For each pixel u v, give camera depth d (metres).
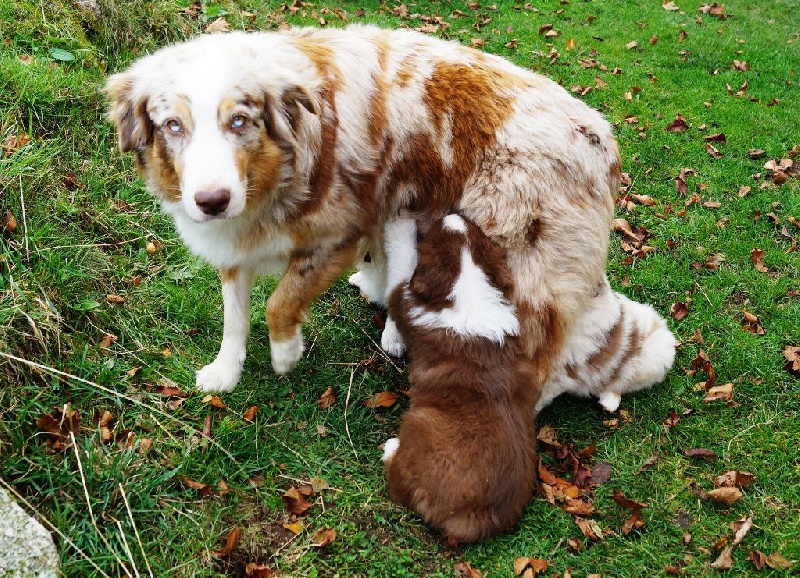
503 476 0.92
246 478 0.98
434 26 2.21
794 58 2.31
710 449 1.08
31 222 1.09
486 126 0.99
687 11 2.66
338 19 2.13
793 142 1.81
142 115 0.89
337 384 1.12
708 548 0.96
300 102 0.90
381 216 1.05
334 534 0.93
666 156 1.70
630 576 0.93
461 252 1.00
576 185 1.01
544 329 1.02
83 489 0.90
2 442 0.89
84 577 0.85
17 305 0.99
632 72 2.09
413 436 0.95
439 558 0.92
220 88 0.84
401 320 1.05
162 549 0.89
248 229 0.96
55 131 1.30
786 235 1.49
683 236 1.48
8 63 1.30
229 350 1.07
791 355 1.22
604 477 1.03
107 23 1.57
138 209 1.28
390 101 0.97
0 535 0.79
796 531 0.98
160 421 1.01
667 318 1.29
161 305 1.16
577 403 1.14
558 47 2.21
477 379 0.96
